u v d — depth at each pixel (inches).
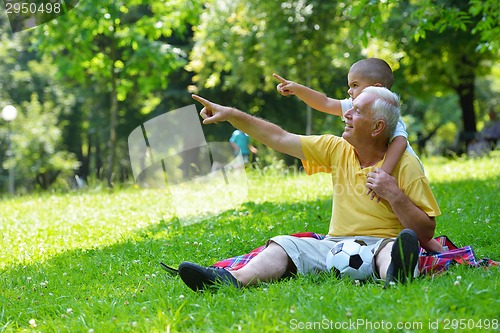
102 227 488.1
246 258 284.5
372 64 324.5
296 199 567.8
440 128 2711.6
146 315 230.5
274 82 1381.6
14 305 272.4
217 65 1384.1
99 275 322.3
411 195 261.6
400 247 233.1
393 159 264.4
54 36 1176.8
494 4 597.6
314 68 1299.2
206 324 215.0
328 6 1206.3
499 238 360.2
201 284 252.4
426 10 597.9
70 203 676.1
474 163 805.9
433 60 1360.7
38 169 1940.2
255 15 1277.1
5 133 1889.8
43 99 2053.4
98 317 239.6
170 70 1273.4
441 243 291.7
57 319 241.9
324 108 341.1
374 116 262.1
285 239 263.7
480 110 2410.2
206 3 1334.9
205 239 390.3
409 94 1507.1
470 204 476.7
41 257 389.1
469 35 1220.5
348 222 270.7
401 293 220.2
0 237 471.2
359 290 234.8
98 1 1126.4
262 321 208.7
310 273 262.1
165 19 1249.4
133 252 370.6
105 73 1325.0
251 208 511.2
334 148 276.8
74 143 2167.8
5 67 1985.7
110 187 934.4
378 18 580.7
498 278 239.6
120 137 1834.4
